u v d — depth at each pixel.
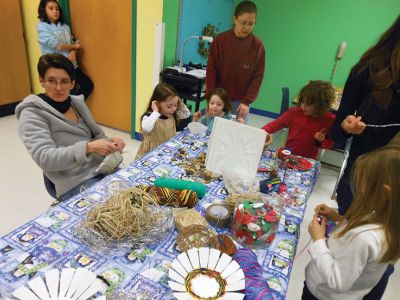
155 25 2.92
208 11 3.87
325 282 1.01
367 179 0.94
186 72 3.13
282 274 0.98
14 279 0.86
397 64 1.21
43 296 0.78
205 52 3.99
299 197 1.42
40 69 1.50
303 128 2.14
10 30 3.53
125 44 3.21
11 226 2.13
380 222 0.91
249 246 1.08
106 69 3.44
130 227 1.02
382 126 1.34
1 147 3.10
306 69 4.57
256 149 1.42
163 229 1.08
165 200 1.21
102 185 1.33
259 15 4.58
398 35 1.22
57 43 3.20
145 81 3.24
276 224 1.11
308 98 2.05
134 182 1.38
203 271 0.89
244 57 2.54
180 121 2.32
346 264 0.91
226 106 2.18
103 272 0.92
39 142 1.46
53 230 1.05
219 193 1.38
